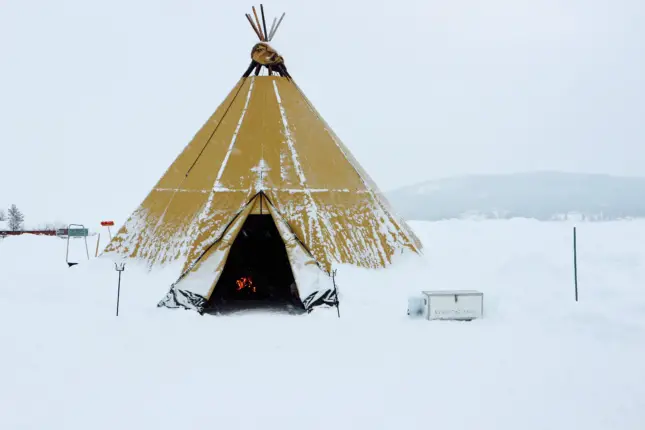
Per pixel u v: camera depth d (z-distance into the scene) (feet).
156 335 37.35
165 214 51.60
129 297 45.21
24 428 24.47
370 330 38.52
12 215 140.56
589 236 81.56
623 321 38.40
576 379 29.81
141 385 29.12
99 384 29.22
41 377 30.09
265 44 57.93
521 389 28.58
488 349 34.58
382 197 56.39
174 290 43.32
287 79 58.54
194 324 40.09
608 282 50.06
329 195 50.83
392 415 25.89
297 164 51.31
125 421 25.20
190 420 25.34
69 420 25.26
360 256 49.34
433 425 24.94
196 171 52.54
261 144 52.06
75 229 91.40
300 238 47.29
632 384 29.17
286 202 48.70
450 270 53.31
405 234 53.72
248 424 25.00
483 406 26.78
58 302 45.11
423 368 31.50
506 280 51.39
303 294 43.57
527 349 34.47
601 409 26.40
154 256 49.52
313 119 56.03
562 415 25.84
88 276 49.85
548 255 62.49
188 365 31.96
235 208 48.34
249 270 52.24
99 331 37.96
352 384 29.32
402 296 46.11
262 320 41.60
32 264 62.64
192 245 46.85
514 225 98.58
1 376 30.14
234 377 30.25
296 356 33.50
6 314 41.75
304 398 27.66
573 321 39.65
